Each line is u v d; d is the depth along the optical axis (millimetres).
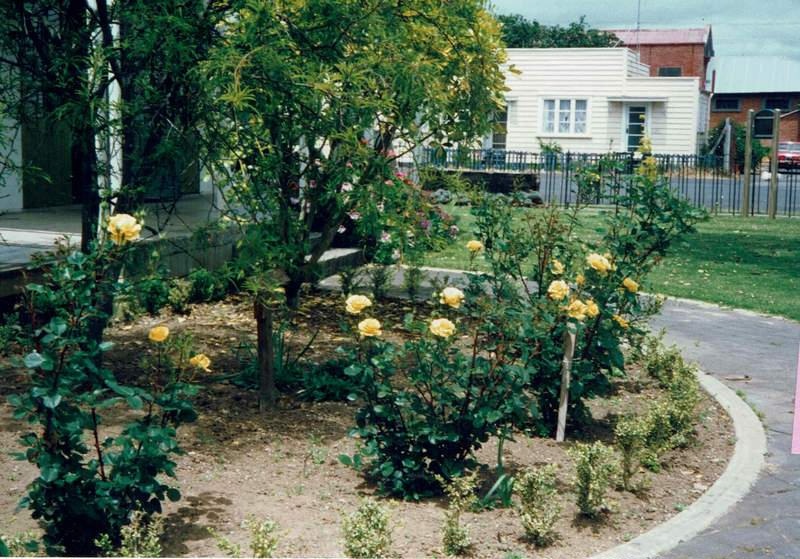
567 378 5930
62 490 3898
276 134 6039
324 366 6988
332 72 5797
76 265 3961
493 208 7117
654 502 5152
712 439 6324
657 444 5742
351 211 6984
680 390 6656
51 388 3699
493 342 5367
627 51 39531
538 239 6695
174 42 5617
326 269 10820
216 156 5859
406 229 6449
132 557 3697
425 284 11297
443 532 4363
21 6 6180
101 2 6238
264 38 5504
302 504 4762
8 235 9531
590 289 6289
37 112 6602
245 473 5145
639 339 7586
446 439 4867
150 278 6051
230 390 6664
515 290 6207
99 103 5902
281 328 7102
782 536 4738
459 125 7590
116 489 3938
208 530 4199
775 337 9695
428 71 5965
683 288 12352
